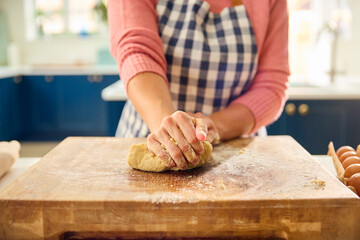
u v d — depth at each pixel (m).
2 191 0.65
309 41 3.59
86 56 4.41
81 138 1.04
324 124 2.10
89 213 0.61
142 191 0.66
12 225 0.62
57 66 3.95
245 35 1.09
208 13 1.11
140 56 0.96
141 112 0.90
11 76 3.68
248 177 0.73
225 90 1.14
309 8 3.55
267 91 1.10
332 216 0.61
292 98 2.08
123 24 1.01
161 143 0.77
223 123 1.01
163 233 0.63
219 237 0.63
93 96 3.93
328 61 3.02
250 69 1.11
